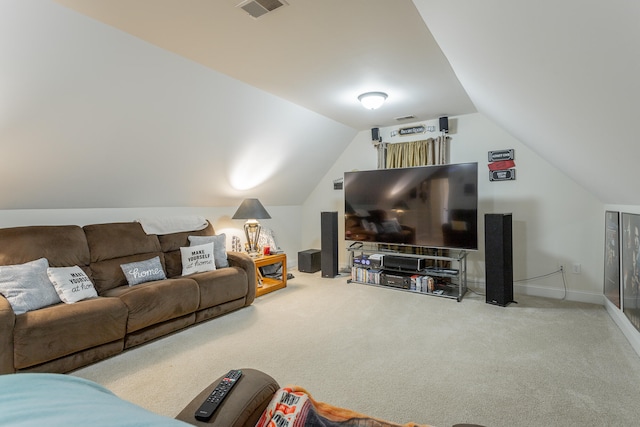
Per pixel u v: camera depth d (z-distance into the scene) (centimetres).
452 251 419
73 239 272
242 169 403
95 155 273
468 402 176
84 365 216
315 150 468
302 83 303
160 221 344
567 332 268
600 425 157
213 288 299
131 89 245
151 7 183
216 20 198
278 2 180
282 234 537
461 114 410
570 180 355
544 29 100
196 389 191
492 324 288
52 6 179
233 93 304
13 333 186
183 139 314
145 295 248
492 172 394
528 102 190
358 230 446
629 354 227
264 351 238
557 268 366
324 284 432
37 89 208
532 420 161
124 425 49
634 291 235
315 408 114
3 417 48
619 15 69
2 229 244
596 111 132
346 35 217
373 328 281
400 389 189
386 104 368
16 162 238
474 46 165
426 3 155
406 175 405
